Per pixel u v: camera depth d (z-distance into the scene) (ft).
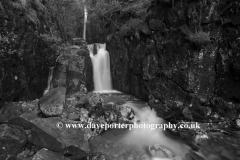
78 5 57.67
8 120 17.47
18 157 14.51
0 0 17.89
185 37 23.47
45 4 31.17
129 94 35.73
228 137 19.65
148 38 29.19
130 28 32.63
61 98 21.21
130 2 37.93
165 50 26.73
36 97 24.67
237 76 21.25
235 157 16.67
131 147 18.58
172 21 25.05
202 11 22.12
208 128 21.20
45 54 27.17
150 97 28.99
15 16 19.90
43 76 26.71
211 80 24.00
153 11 27.94
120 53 37.14
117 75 38.93
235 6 20.11
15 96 20.45
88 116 21.86
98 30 50.01
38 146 15.85
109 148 18.19
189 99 24.35
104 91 38.55
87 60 35.96
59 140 15.47
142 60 30.55
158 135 21.06
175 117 24.03
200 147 18.24
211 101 23.81
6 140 14.46
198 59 23.22
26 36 21.81
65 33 41.93
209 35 22.77
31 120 16.98
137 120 24.64
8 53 18.78
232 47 21.35
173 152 17.65
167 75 26.61
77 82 30.35
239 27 20.35
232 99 22.41
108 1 45.85
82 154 16.25
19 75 20.77
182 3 23.21
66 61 31.65
